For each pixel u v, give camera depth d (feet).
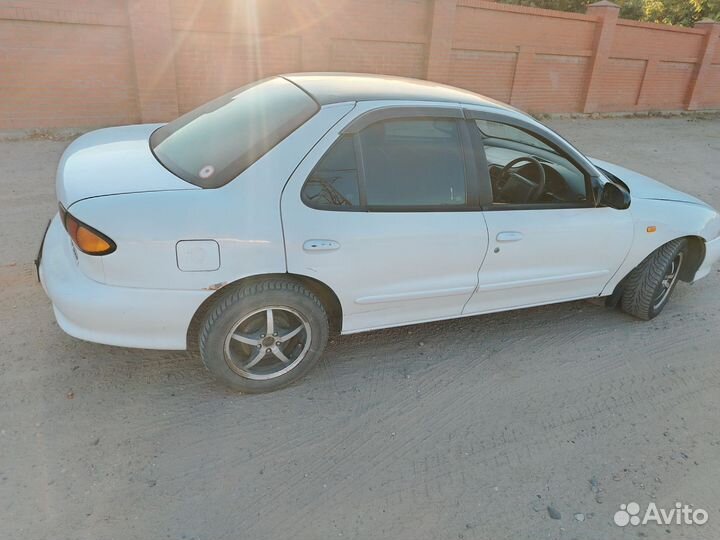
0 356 9.77
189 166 8.93
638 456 9.04
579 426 9.60
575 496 8.15
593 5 44.73
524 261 10.85
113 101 28.25
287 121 8.96
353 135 9.02
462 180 9.96
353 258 9.09
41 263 9.08
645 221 11.96
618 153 34.58
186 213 8.01
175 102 29.43
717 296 15.03
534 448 9.00
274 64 31.94
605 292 12.59
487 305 11.15
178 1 27.91
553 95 46.11
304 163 8.62
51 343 10.26
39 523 6.85
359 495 7.79
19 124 26.27
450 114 9.89
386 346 11.37
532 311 13.37
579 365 11.34
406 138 9.52
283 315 9.29
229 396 9.45
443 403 9.84
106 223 7.73
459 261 10.09
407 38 35.88
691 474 8.75
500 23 39.75
